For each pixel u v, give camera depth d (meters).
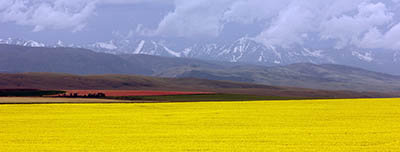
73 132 39.59
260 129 41.31
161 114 55.28
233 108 65.00
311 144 33.88
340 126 43.03
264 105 71.25
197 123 45.75
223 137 36.88
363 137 36.66
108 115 54.19
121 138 36.47
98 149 32.16
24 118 50.44
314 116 51.94
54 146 33.22
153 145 33.56
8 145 33.59
